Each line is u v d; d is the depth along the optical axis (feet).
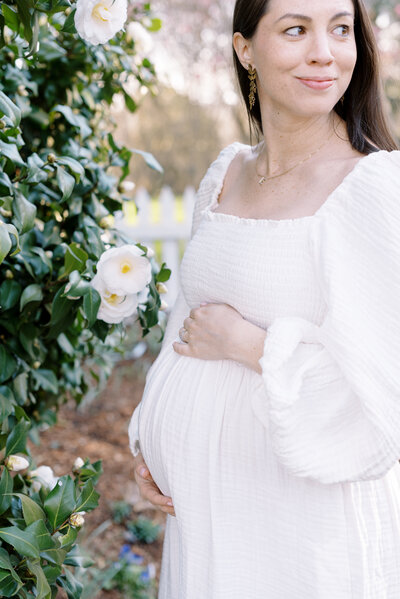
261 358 4.52
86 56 7.07
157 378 5.85
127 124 34.27
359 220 4.51
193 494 5.22
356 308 4.45
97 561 9.56
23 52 5.73
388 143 5.51
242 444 5.02
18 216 5.67
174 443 5.36
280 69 5.05
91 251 6.38
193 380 5.35
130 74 7.57
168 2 23.73
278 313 4.90
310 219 4.75
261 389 4.89
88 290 5.67
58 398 8.02
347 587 4.69
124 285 5.67
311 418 4.61
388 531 4.85
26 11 5.02
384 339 4.40
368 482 4.85
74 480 5.75
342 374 4.61
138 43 7.52
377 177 4.51
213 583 5.06
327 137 5.32
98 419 14.16
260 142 6.36
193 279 5.65
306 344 4.73
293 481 4.84
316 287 4.70
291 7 4.90
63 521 5.18
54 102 7.32
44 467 6.59
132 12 7.82
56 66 7.18
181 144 34.76
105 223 6.84
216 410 5.13
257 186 5.61
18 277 6.39
